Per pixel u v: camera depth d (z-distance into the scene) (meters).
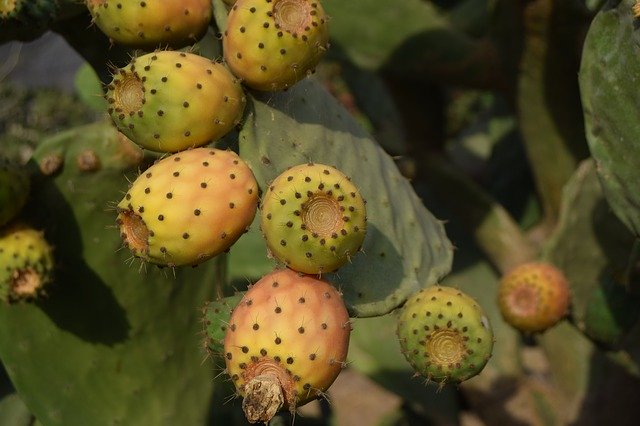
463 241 1.98
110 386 1.35
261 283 1.06
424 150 1.92
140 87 1.10
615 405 1.73
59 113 4.83
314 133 1.20
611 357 1.49
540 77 1.63
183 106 1.10
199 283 1.38
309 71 1.15
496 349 1.90
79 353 1.33
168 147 1.11
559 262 1.44
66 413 1.34
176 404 1.38
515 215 2.30
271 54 1.13
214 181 1.08
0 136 4.66
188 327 1.38
